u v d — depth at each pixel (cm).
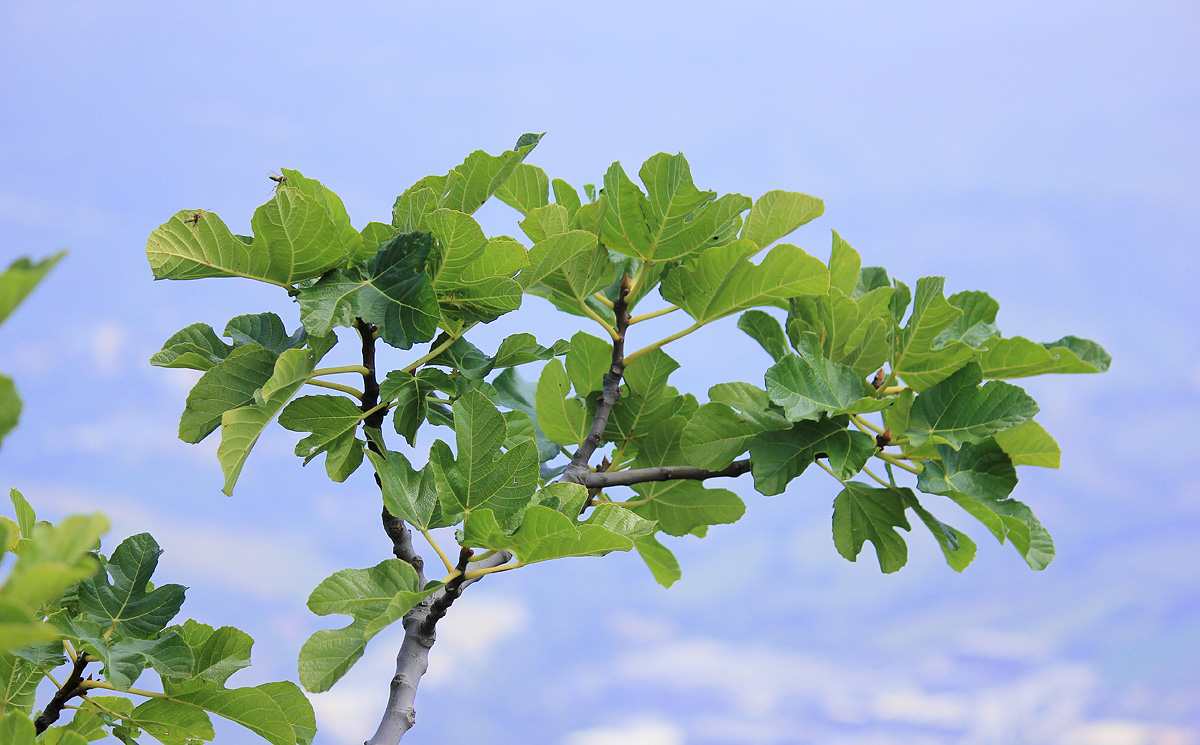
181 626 376
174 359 378
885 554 398
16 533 366
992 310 401
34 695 373
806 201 390
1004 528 386
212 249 370
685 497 402
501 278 378
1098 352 397
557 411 399
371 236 378
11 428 218
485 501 371
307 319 370
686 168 388
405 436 381
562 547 367
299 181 376
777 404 385
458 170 383
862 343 396
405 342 373
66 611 370
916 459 393
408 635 374
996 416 388
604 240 393
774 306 401
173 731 372
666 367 400
